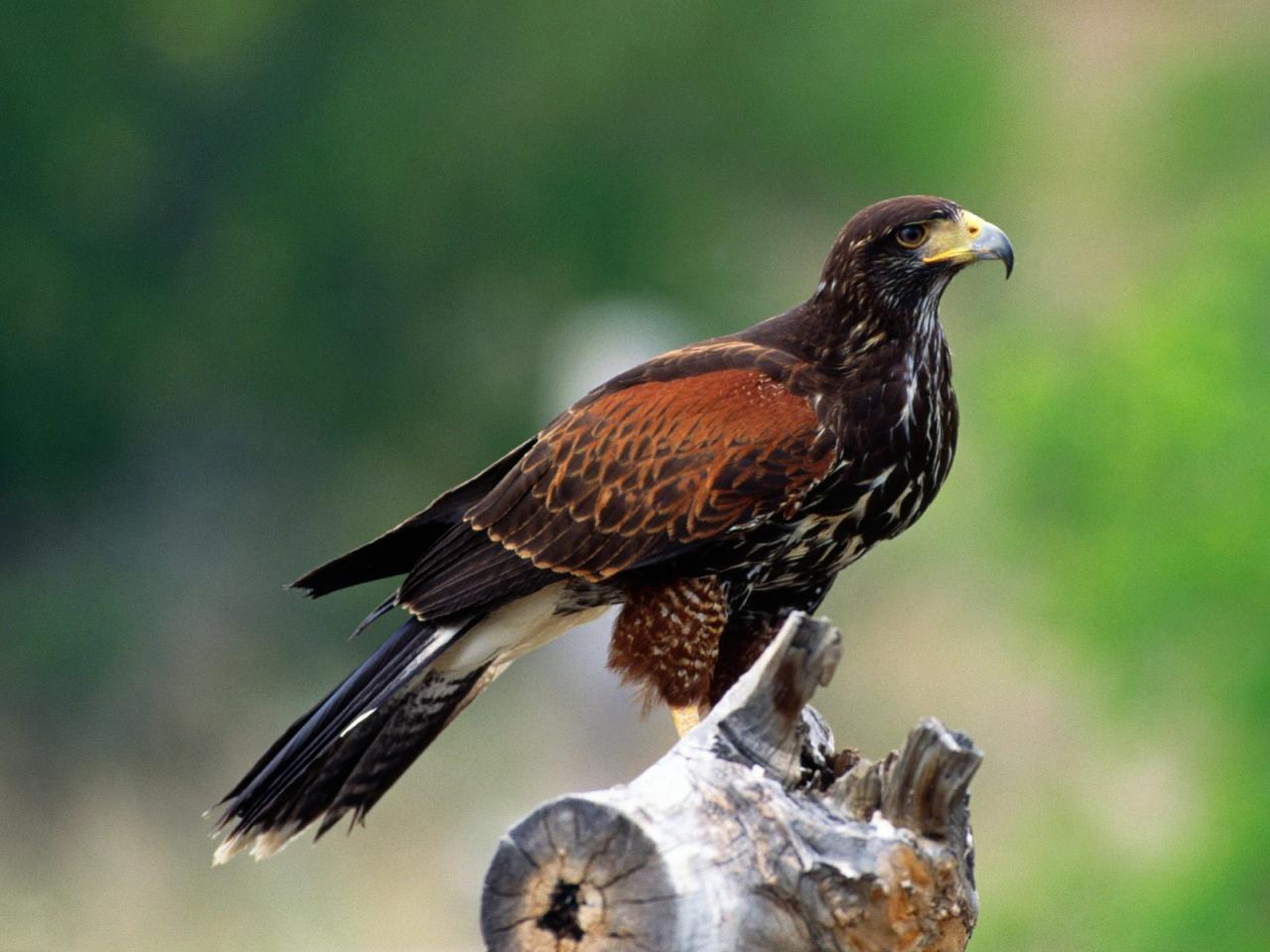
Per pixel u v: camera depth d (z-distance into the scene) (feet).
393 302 83.87
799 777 19.07
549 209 84.23
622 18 85.71
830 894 18.04
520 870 17.70
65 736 72.49
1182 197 89.45
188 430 83.10
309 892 58.44
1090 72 98.63
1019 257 88.22
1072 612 43.70
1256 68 90.33
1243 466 42.11
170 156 81.92
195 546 81.20
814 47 88.63
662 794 18.13
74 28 79.56
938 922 18.37
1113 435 42.86
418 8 83.97
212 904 57.93
